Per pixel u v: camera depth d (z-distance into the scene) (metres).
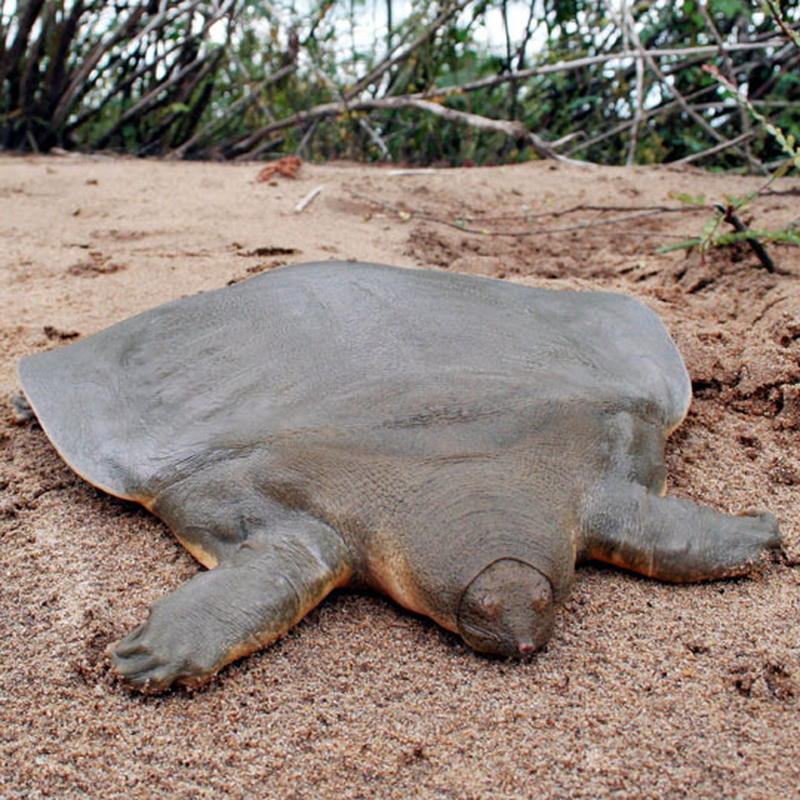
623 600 0.82
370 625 0.80
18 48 2.68
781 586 0.83
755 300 1.31
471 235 1.73
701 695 0.72
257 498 0.84
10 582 0.84
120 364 1.01
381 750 0.69
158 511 0.90
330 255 1.54
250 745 0.70
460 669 0.76
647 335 1.05
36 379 1.04
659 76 2.36
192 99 2.90
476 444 0.84
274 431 0.86
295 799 0.66
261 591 0.77
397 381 0.87
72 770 0.68
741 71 2.48
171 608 0.76
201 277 1.44
